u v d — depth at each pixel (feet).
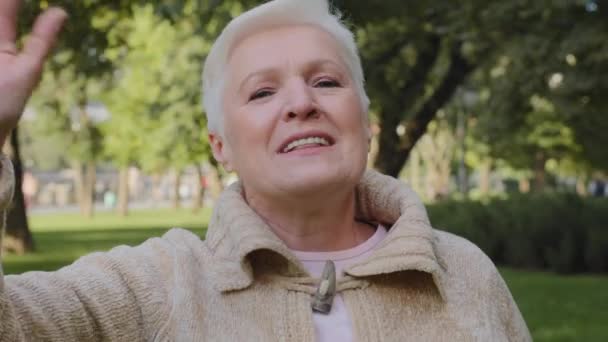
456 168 179.93
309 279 6.40
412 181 193.98
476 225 52.42
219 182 112.57
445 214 58.29
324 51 6.58
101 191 248.93
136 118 102.17
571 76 36.04
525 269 48.85
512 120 46.73
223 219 6.61
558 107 39.75
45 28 4.98
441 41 44.21
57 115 108.99
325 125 6.37
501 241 51.19
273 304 6.21
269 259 6.39
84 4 30.04
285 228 6.76
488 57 42.55
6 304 5.11
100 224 99.14
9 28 4.98
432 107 46.68
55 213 157.89
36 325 5.45
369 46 43.80
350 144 6.43
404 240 6.48
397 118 45.57
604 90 37.27
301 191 6.33
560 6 33.01
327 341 6.20
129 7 31.94
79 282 5.90
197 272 6.32
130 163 121.08
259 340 6.02
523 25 36.42
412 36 43.11
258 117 6.42
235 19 6.69
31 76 4.88
